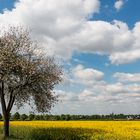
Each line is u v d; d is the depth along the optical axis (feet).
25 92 101.71
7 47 100.12
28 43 102.17
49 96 105.40
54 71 104.47
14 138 98.58
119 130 105.40
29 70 97.40
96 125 131.95
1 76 98.12
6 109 104.63
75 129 111.24
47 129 110.83
